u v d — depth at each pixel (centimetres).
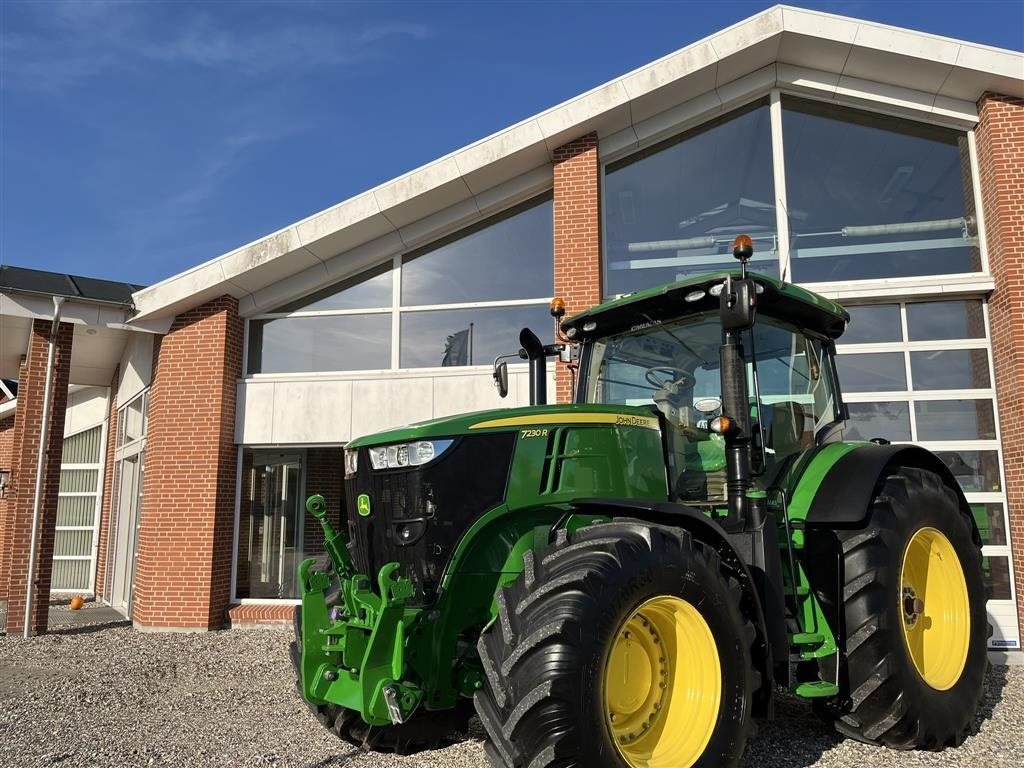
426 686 360
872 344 848
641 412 430
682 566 336
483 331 945
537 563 332
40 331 969
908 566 486
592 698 299
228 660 728
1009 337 783
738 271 428
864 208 893
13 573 928
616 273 928
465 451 376
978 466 805
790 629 409
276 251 924
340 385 948
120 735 489
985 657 481
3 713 546
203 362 954
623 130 924
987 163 839
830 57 874
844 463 457
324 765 423
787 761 416
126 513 1201
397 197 916
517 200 962
